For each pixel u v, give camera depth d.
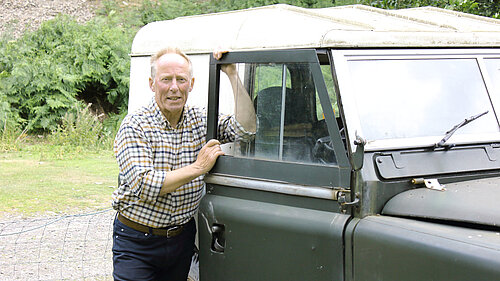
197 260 4.16
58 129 12.98
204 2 16.67
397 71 3.18
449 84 3.29
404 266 2.63
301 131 3.09
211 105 3.48
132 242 3.41
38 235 6.44
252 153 3.33
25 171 10.16
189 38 4.14
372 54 3.13
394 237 2.66
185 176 3.26
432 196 2.84
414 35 3.27
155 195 3.22
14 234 6.44
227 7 15.37
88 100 14.37
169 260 3.48
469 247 2.44
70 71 13.77
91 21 15.02
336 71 3.00
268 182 3.17
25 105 13.39
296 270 3.03
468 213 2.66
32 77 13.31
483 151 3.20
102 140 13.14
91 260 5.67
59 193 8.48
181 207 3.41
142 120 3.32
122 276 3.40
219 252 3.40
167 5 16.48
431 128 3.13
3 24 16.08
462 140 3.15
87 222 6.98
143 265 3.43
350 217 2.86
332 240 2.87
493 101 3.37
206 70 3.97
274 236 3.11
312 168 2.99
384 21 3.71
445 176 3.04
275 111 3.21
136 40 4.66
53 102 13.18
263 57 3.22
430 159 3.05
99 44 14.23
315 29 3.17
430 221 2.78
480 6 7.71
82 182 9.28
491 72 3.45
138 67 4.62
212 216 3.42
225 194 3.42
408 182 2.96
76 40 14.07
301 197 3.05
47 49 14.33
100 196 8.32
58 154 11.87
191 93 4.12
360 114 2.98
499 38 3.57
